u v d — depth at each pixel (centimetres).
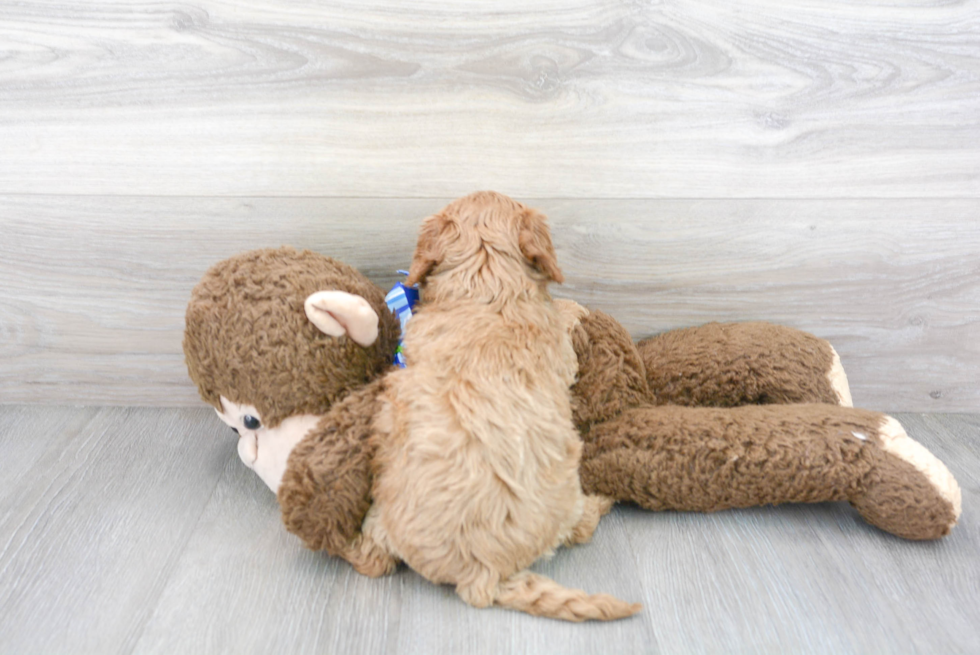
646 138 113
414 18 105
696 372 116
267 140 112
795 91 111
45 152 113
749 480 100
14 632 83
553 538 91
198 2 104
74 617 85
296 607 87
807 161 115
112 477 112
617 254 121
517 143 113
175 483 111
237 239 119
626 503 108
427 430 85
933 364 130
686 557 96
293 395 94
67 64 107
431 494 83
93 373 130
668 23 106
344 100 109
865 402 134
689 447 100
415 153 113
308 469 88
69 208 116
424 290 96
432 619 85
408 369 90
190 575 92
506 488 84
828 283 124
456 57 107
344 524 89
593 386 105
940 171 116
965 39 109
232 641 82
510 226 94
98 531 100
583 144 113
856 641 83
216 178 114
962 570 95
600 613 84
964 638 84
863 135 114
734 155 114
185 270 121
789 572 94
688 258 121
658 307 125
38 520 102
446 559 85
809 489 100
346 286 99
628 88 110
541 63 108
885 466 97
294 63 107
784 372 115
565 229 119
